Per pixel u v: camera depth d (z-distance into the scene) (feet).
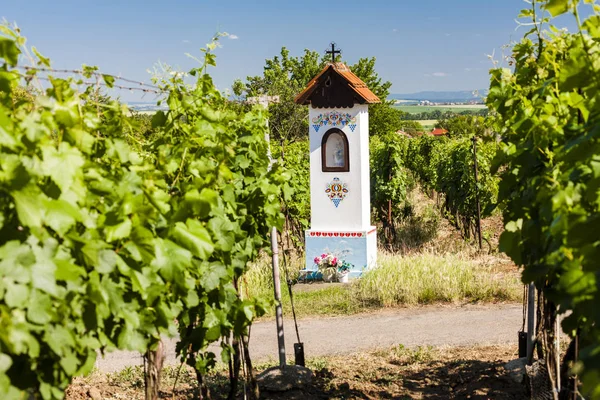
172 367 25.39
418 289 35.65
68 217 8.79
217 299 15.47
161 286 11.38
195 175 14.26
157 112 15.72
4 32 10.07
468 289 35.88
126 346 10.78
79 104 10.68
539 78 15.90
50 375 9.20
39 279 8.34
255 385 19.35
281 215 19.61
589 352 7.89
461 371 23.07
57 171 8.87
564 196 10.07
